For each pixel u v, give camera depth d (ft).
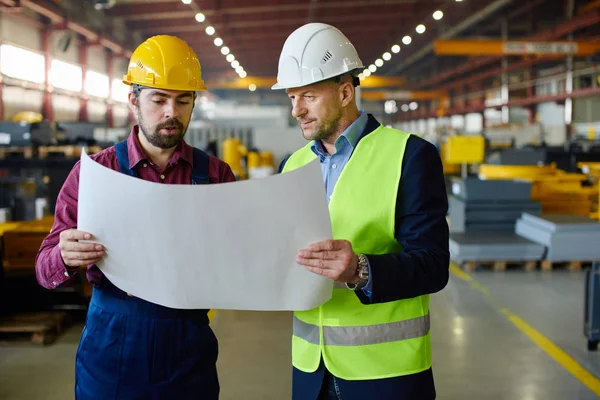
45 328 13.65
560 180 26.23
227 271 4.77
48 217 17.72
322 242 4.53
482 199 23.13
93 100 63.31
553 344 13.47
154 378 5.40
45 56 51.06
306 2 58.08
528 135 43.11
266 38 77.10
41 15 50.57
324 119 5.35
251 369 12.23
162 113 5.34
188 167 5.75
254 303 4.95
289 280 4.83
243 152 48.80
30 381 11.61
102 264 5.02
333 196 5.44
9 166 21.74
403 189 5.18
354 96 5.52
